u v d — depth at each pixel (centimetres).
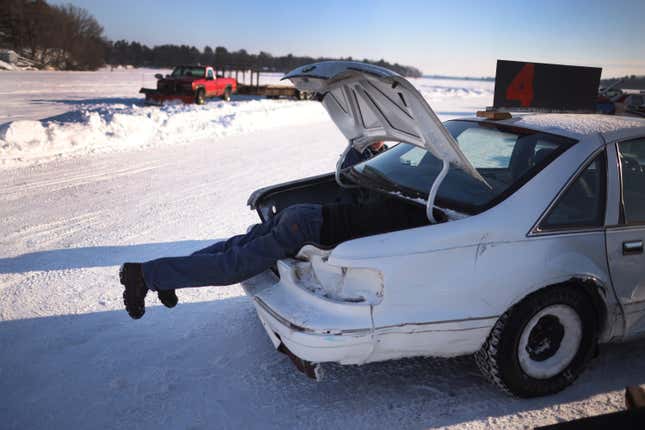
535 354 281
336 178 376
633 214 296
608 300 286
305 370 263
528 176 284
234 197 698
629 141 307
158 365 308
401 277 248
